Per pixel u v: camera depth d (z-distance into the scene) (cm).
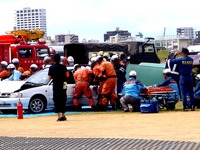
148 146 935
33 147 988
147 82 2434
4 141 1114
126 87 2034
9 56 3394
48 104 2152
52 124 1634
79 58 3809
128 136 1194
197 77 2153
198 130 1295
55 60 1736
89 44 3819
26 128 1538
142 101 1945
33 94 2125
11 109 2108
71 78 2205
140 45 4069
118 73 2205
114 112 2052
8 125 1659
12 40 3403
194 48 4309
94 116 1883
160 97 2036
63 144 1017
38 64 3397
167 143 970
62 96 1733
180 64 1955
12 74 2402
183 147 908
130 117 1767
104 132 1320
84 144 1003
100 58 2164
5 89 2131
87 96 2156
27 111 2150
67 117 1883
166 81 2075
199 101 2056
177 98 2055
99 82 2159
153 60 4103
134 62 4034
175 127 1385
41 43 3503
